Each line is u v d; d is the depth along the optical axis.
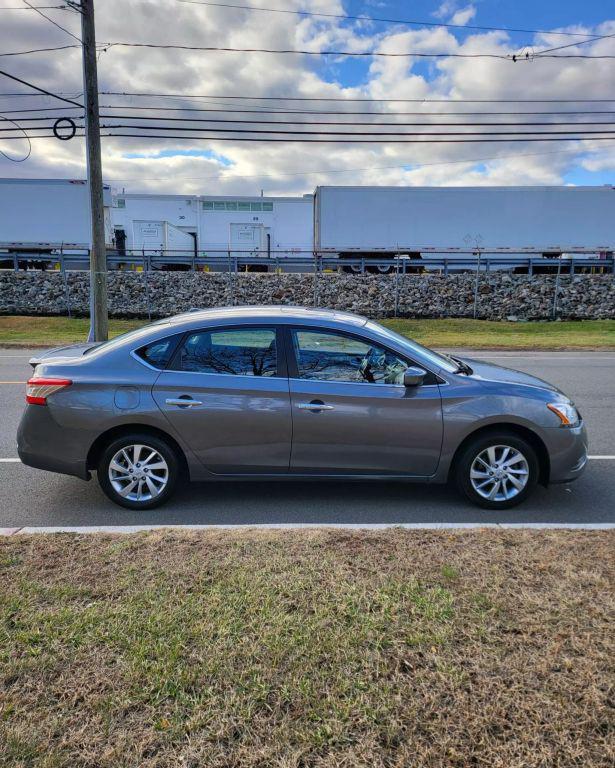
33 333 18.34
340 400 4.20
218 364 4.30
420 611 2.64
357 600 2.73
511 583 2.90
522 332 19.44
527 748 1.89
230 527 3.83
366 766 1.83
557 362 13.15
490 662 2.29
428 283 23.58
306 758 1.86
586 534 3.59
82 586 2.88
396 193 25.08
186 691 2.14
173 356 4.31
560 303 22.77
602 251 25.64
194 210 32.94
